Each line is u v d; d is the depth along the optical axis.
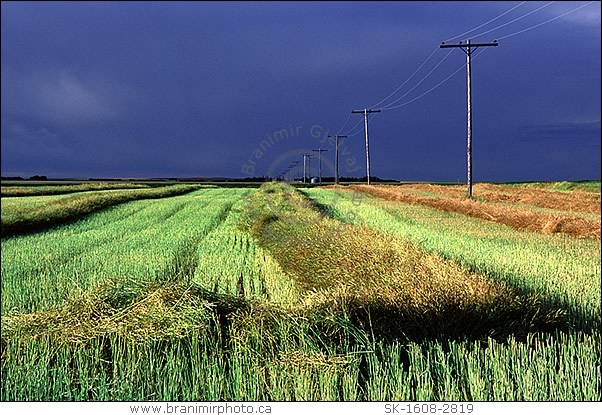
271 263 14.25
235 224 25.19
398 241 12.39
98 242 19.08
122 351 7.00
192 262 14.98
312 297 8.38
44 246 18.02
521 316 8.11
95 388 6.37
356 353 6.67
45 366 6.57
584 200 37.25
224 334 7.29
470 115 36.94
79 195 44.12
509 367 6.23
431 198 36.91
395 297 8.05
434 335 7.63
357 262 10.31
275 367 6.36
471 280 8.73
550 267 12.59
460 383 6.13
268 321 7.36
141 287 8.39
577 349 6.91
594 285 10.87
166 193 51.69
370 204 36.12
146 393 6.27
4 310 9.71
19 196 48.62
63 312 7.89
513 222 22.86
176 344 6.98
